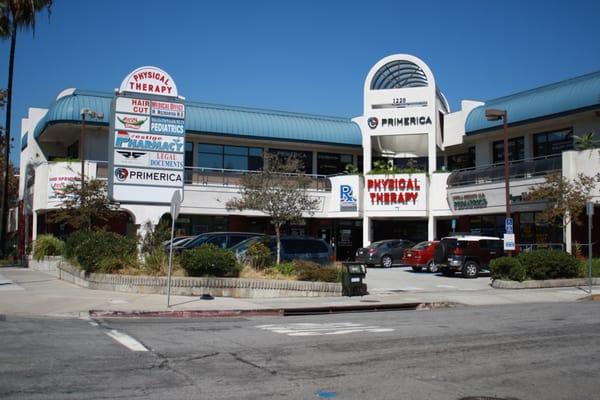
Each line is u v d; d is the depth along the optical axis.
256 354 9.45
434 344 10.50
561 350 9.99
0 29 32.97
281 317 15.31
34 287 20.47
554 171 27.92
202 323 13.55
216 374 8.00
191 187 34.91
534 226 32.19
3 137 36.41
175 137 22.55
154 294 18.66
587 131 32.16
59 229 35.53
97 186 28.50
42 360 8.73
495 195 32.56
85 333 11.48
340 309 17.11
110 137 21.94
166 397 6.80
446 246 27.53
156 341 10.62
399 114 37.81
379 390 7.27
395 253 33.16
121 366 8.41
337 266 22.00
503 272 23.83
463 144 39.00
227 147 39.53
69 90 38.78
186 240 25.67
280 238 21.95
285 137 39.25
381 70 39.03
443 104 41.75
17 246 42.69
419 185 36.41
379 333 11.84
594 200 26.84
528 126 34.47
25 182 39.72
